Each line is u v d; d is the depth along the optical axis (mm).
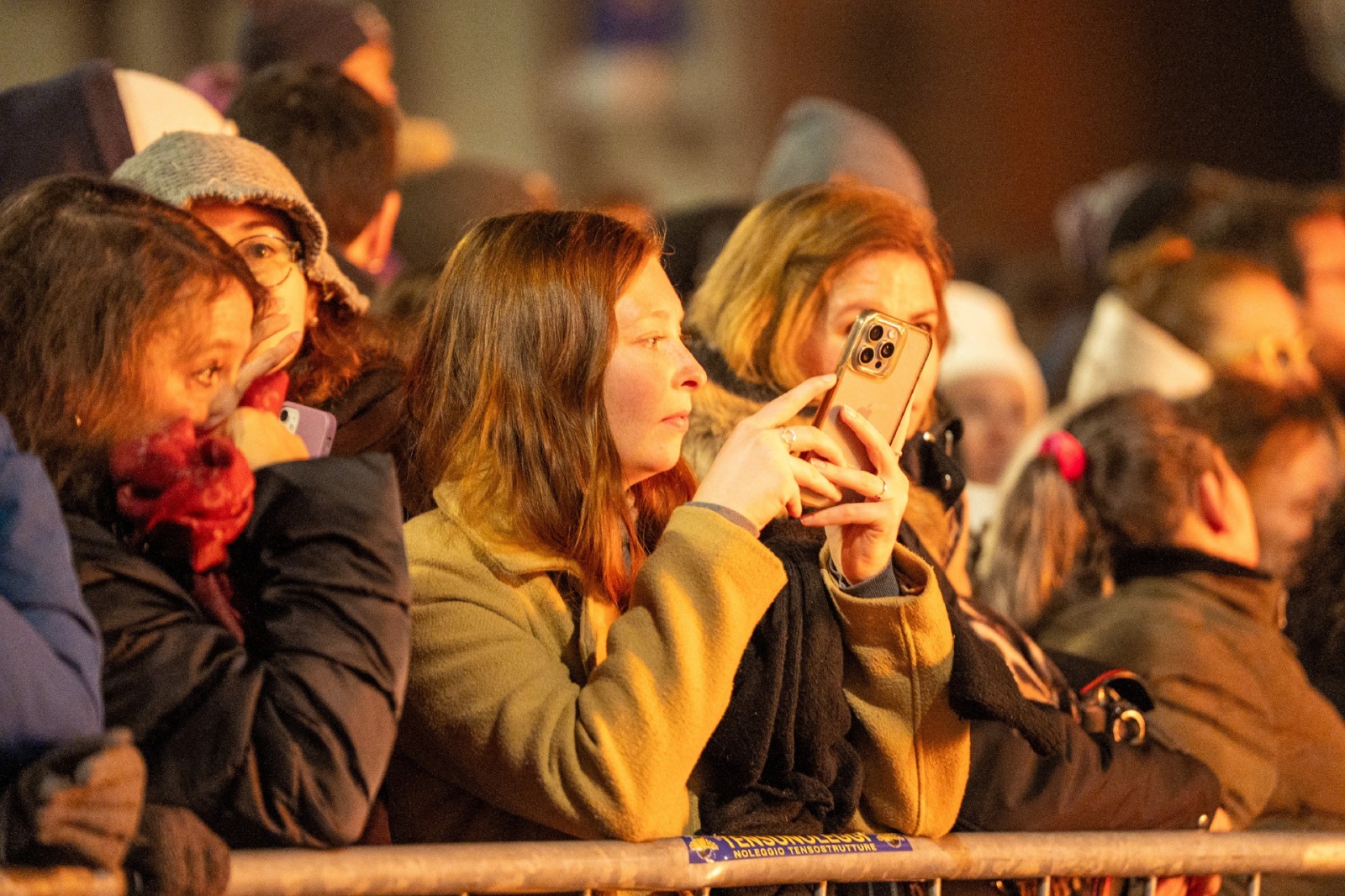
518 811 6316
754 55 52594
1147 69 52906
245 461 5609
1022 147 53250
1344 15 48125
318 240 7504
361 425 7797
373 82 14477
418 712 6387
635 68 52812
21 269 5660
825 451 6684
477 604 6488
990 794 7477
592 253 6871
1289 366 13367
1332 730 9781
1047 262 22078
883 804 6926
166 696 5359
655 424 6863
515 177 14922
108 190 5883
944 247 9359
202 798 5348
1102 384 14070
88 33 37219
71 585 5227
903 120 53375
